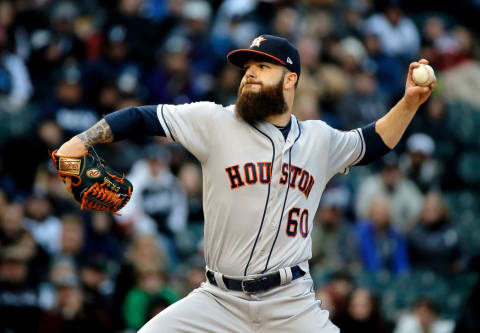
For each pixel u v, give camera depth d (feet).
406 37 188.85
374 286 127.13
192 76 157.48
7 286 107.45
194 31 164.04
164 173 134.21
